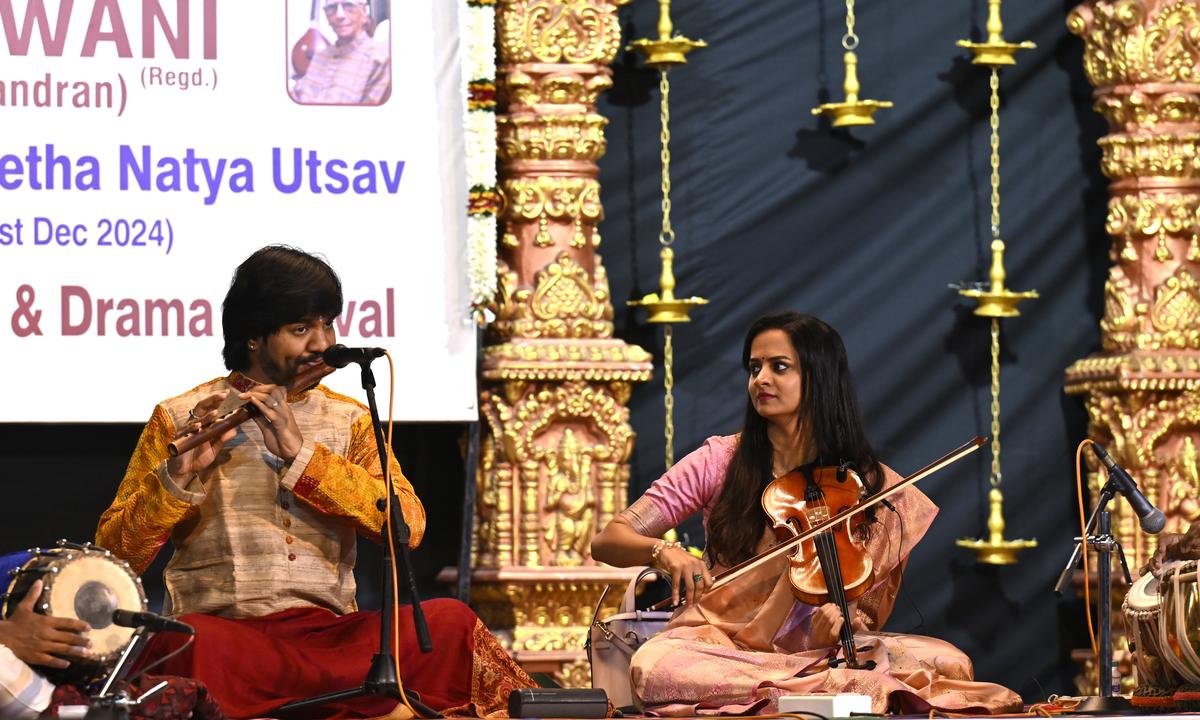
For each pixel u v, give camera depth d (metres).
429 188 9.59
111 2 9.36
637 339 10.42
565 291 9.95
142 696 5.70
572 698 6.67
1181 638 6.82
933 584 10.65
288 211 9.46
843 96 10.61
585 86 10.00
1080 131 10.86
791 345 7.70
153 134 9.37
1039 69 10.83
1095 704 7.16
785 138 10.57
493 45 9.64
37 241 9.19
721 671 7.14
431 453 10.16
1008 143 10.78
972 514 10.69
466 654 7.05
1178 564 6.95
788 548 7.45
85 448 9.82
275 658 6.70
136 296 9.27
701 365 10.47
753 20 10.55
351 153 9.54
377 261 9.51
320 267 7.01
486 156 9.49
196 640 6.58
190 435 6.49
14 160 9.20
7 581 6.12
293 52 9.53
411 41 9.62
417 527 7.15
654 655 7.32
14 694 5.62
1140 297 10.43
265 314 6.86
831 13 10.62
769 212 10.55
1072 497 10.79
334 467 6.85
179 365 9.30
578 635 9.81
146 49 9.39
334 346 6.77
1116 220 10.48
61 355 9.17
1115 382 10.25
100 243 9.26
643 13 10.45
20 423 9.66
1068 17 10.67
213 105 9.44
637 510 7.94
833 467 7.66
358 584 9.97
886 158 10.66
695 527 10.46
